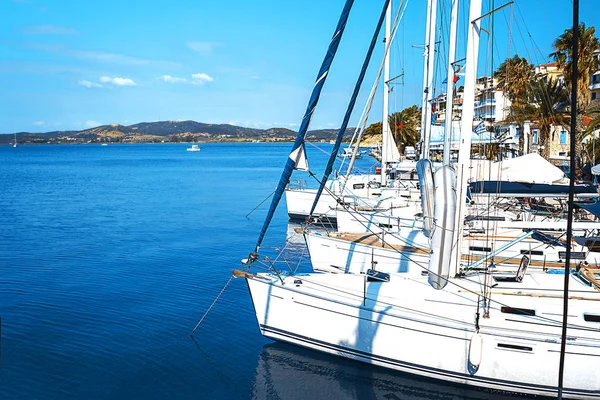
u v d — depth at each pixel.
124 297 18.72
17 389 11.94
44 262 24.12
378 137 87.38
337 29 11.92
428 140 20.62
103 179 74.44
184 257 25.33
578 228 15.63
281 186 12.64
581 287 12.72
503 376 11.19
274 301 13.33
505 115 48.97
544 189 18.16
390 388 11.88
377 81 15.93
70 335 15.07
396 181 31.89
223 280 21.05
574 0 7.57
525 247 16.58
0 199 49.47
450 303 12.14
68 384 12.22
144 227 33.88
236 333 15.21
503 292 12.38
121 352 13.95
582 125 36.72
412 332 11.73
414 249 17.97
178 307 17.59
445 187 12.33
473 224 18.61
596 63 39.59
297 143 12.29
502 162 19.58
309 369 12.79
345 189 30.09
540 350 10.84
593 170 23.73
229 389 12.00
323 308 12.68
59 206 44.38
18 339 14.72
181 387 12.12
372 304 12.32
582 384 10.78
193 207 43.84
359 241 19.00
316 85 12.02
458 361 11.45
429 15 21.91
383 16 12.86
